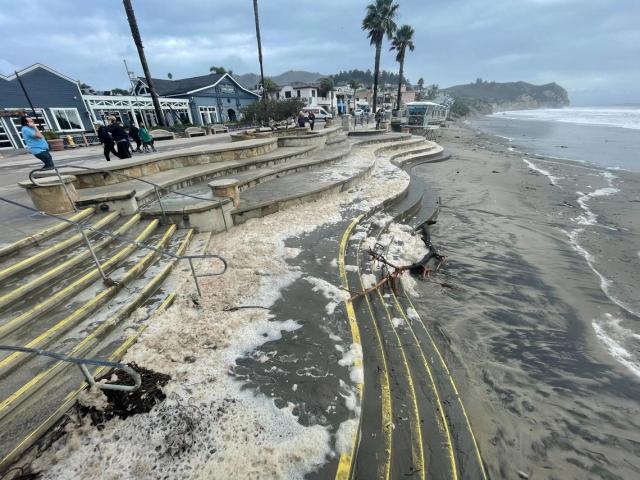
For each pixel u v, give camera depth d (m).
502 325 5.16
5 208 5.85
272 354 3.38
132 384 2.88
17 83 19.30
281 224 6.98
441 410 3.25
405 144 20.00
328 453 2.41
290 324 3.87
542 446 3.22
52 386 2.77
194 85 35.44
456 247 7.96
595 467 3.05
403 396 3.29
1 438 2.33
